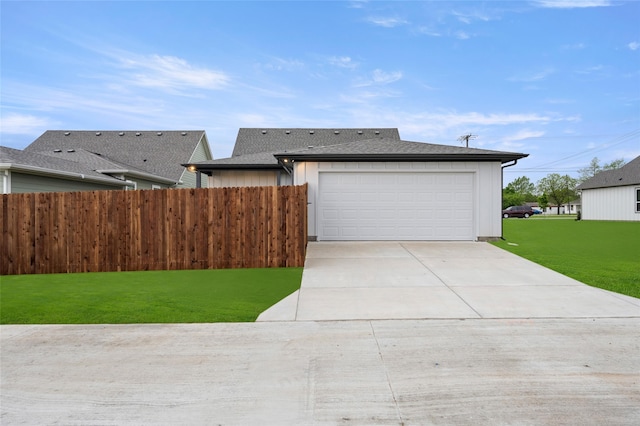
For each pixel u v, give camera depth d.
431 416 2.50
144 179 17.91
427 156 10.91
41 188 12.09
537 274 7.06
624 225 19.78
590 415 2.50
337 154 10.93
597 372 3.14
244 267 8.09
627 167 24.66
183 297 5.71
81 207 8.04
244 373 3.17
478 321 4.52
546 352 3.57
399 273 7.19
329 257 8.80
